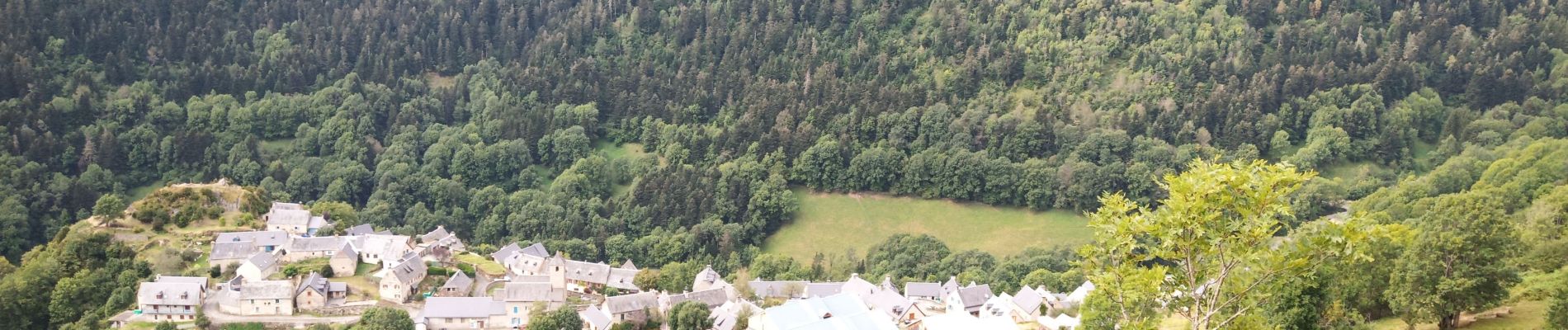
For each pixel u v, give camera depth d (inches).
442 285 7509.8
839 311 6200.8
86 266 7381.9
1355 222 2412.6
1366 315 4581.7
